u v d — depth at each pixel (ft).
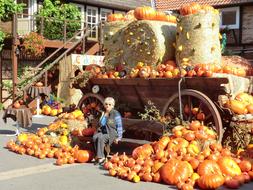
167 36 36.37
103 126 29.35
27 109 41.55
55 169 27.55
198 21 34.42
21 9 72.79
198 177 23.49
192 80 30.60
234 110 29.60
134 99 36.11
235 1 87.92
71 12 77.20
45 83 61.93
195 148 26.43
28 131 44.21
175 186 23.39
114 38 40.60
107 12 95.71
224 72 32.86
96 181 24.48
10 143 34.24
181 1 99.71
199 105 31.04
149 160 25.58
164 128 30.35
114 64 39.93
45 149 31.22
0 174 25.84
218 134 28.96
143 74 33.71
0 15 68.80
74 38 72.74
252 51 85.20
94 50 70.90
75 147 30.73
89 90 39.11
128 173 24.93
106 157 29.37
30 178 25.21
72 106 41.47
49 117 59.62
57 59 63.16
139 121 32.27
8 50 69.41
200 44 34.37
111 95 37.55
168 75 32.22
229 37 89.66
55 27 70.59
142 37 36.73
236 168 24.48
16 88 63.00
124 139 32.45
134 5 98.78
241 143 30.09
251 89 34.04
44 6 76.48
